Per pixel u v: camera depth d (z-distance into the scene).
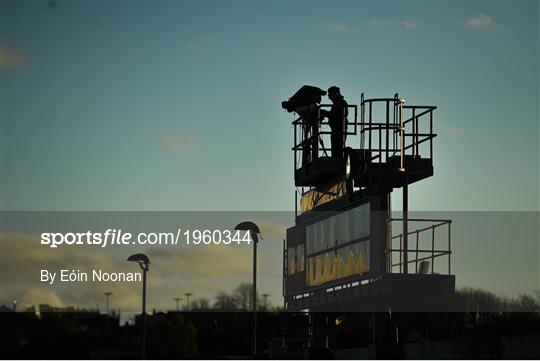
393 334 48.41
